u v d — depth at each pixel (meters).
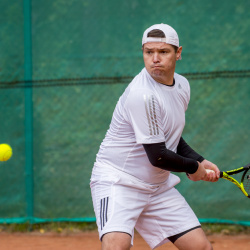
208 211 19.53
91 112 19.92
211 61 19.50
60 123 19.98
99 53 19.80
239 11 19.31
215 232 19.09
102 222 10.30
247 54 19.31
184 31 19.56
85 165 19.97
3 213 20.11
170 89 10.37
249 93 19.34
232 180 12.26
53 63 19.88
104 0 19.70
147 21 19.62
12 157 19.97
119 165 10.75
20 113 19.94
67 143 20.00
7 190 20.05
